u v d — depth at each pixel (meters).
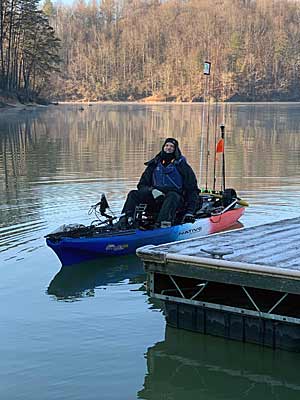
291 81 106.12
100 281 8.24
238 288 6.94
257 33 107.81
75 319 7.14
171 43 115.00
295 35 109.50
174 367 6.25
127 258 9.10
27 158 20.09
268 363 6.34
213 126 35.50
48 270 8.62
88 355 6.41
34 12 69.06
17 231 10.27
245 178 15.26
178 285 7.01
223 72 103.38
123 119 45.16
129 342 6.66
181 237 9.55
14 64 68.25
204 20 112.31
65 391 5.87
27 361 6.30
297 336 6.46
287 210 11.62
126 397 5.82
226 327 6.75
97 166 17.62
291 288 6.29
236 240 7.46
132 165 17.73
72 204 12.20
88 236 8.96
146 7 129.75
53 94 111.81
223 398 5.85
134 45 118.06
